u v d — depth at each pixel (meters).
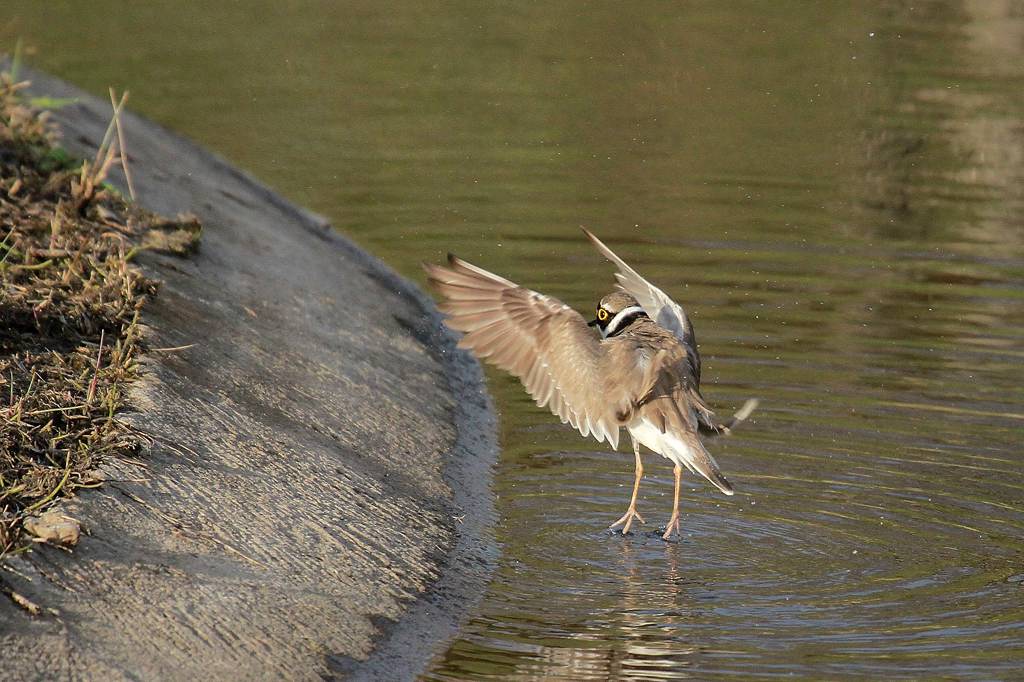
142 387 10.84
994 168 24.38
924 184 23.41
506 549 11.42
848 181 23.20
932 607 10.45
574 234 20.48
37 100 15.93
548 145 24.89
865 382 15.41
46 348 10.89
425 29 32.50
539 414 14.92
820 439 13.91
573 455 13.76
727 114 27.16
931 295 18.41
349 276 17.09
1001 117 26.89
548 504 12.48
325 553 10.07
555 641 9.68
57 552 8.66
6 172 13.76
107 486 9.52
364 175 22.62
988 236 20.95
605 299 11.42
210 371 11.83
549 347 10.20
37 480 9.24
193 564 9.18
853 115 26.91
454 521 11.70
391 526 10.97
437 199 21.75
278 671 8.55
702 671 9.27
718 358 16.02
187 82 27.02
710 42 32.19
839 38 32.69
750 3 36.03
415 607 9.94
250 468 10.70
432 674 9.05
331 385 13.04
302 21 33.00
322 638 9.06
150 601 8.62
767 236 20.75
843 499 12.60
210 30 31.44
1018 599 10.61
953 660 9.52
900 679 9.21
